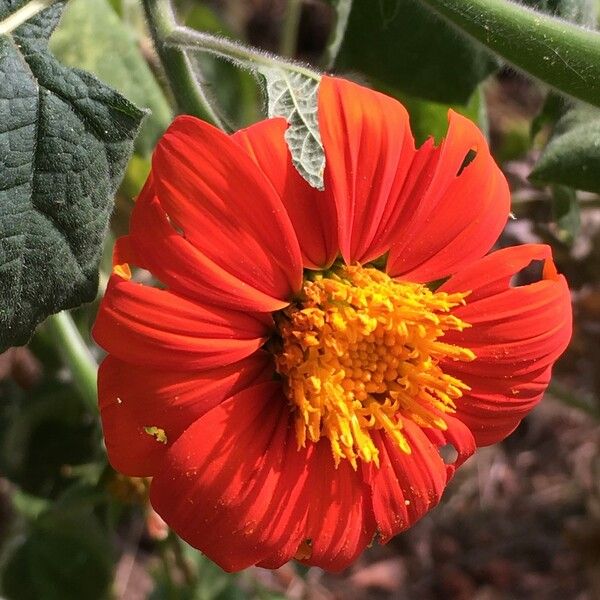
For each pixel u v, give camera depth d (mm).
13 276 98
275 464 107
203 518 104
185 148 94
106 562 211
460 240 110
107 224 101
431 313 108
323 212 104
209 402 101
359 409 111
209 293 98
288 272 103
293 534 109
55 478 203
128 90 174
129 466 104
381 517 114
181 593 212
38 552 206
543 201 220
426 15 156
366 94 102
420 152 106
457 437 117
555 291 116
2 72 99
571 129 149
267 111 114
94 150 100
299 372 107
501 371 115
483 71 160
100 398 100
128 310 96
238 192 95
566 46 109
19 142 98
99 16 174
